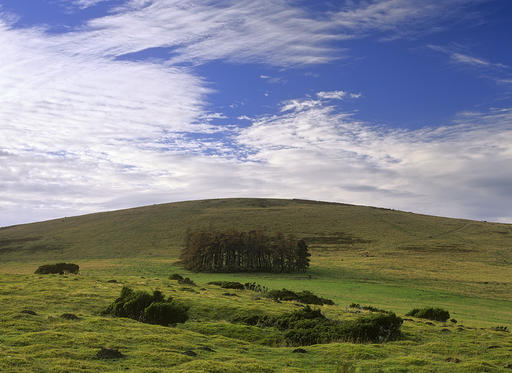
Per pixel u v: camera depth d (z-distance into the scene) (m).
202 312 32.75
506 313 59.59
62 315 24.67
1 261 145.00
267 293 50.16
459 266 125.75
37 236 183.75
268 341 25.36
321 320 28.83
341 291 77.06
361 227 190.62
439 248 158.12
